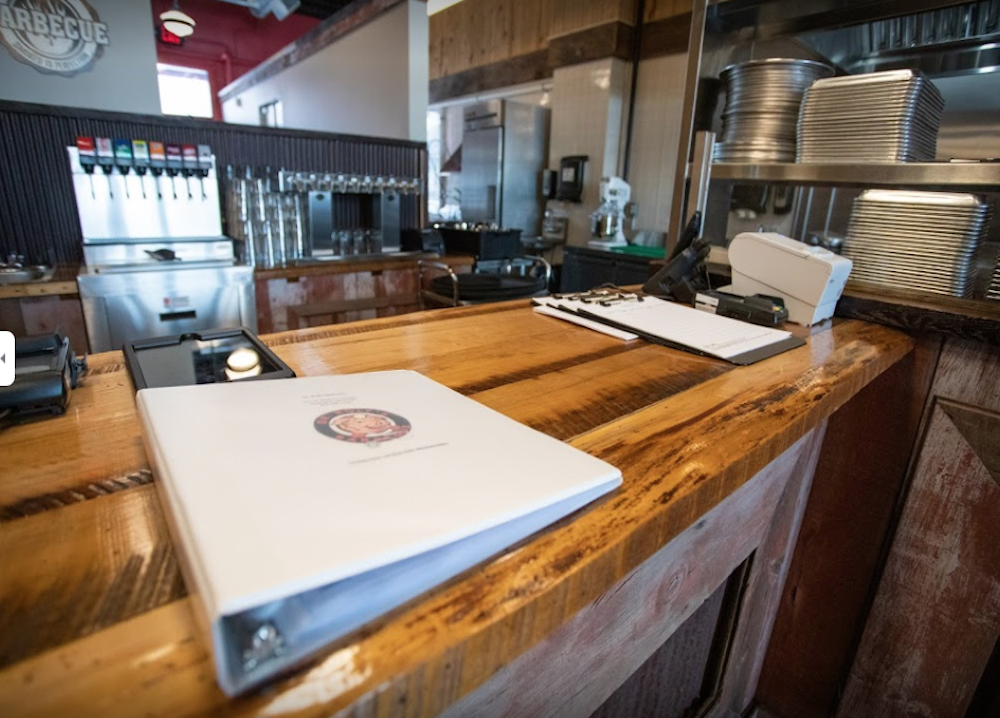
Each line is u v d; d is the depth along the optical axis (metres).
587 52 4.75
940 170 1.17
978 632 1.27
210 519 0.34
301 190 3.16
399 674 0.30
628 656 0.84
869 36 1.75
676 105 4.50
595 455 0.54
